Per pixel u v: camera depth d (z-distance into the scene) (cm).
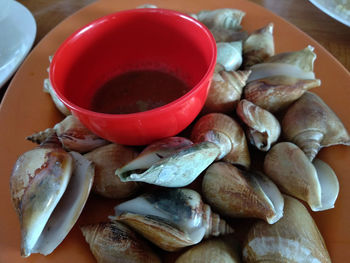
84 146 18
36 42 27
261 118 17
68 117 18
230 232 15
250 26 25
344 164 17
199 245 15
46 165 15
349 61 24
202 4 26
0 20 25
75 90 19
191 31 18
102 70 20
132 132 15
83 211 17
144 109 19
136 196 17
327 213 16
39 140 18
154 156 15
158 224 14
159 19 18
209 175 16
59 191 15
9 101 21
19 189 15
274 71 19
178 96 20
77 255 15
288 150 16
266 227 14
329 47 25
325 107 18
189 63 20
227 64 20
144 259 14
